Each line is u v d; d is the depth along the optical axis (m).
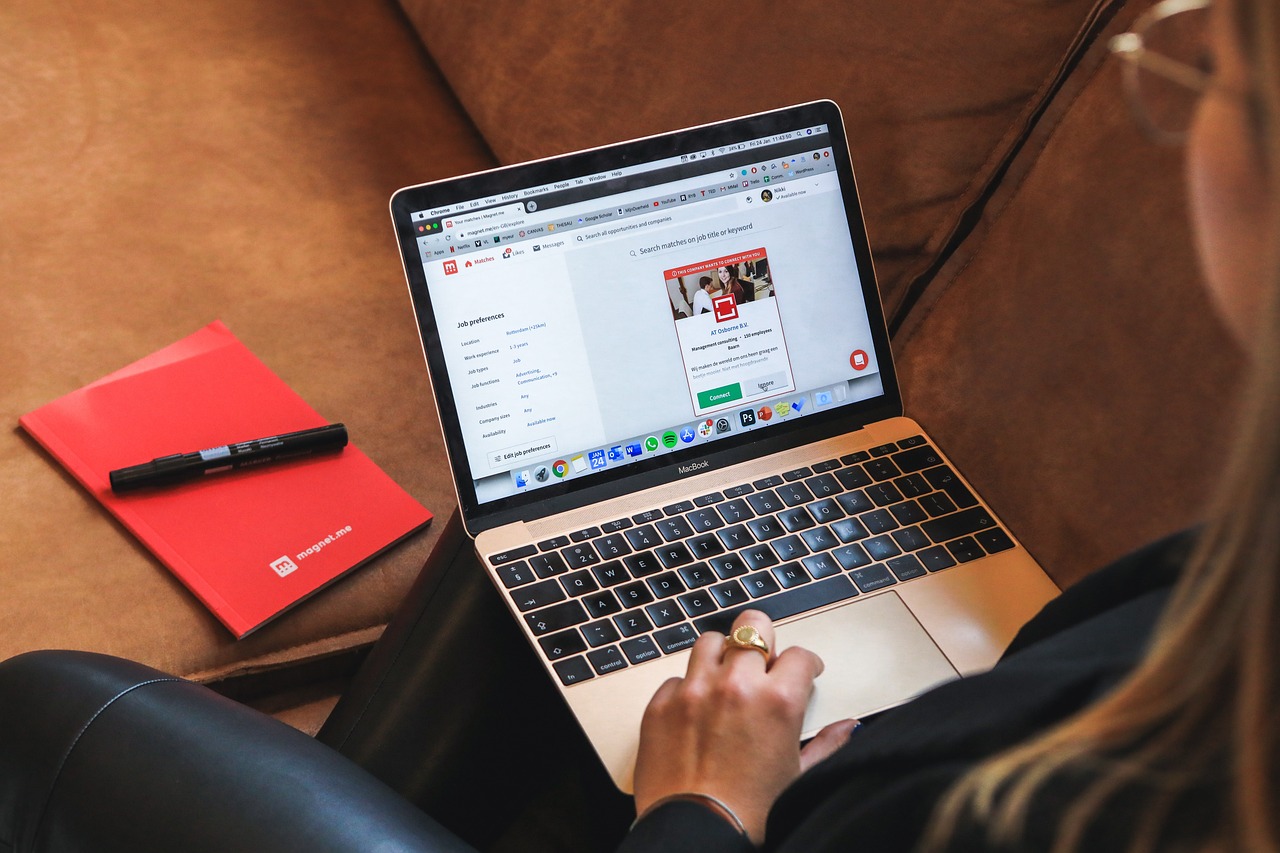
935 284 0.90
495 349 0.77
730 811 0.52
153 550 0.87
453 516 0.84
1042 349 0.79
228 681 0.85
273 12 1.44
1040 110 0.87
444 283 0.76
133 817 0.58
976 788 0.30
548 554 0.75
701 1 1.07
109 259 1.10
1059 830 0.28
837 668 0.70
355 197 1.23
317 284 1.13
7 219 1.12
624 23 1.13
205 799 0.58
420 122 1.34
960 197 0.91
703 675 0.60
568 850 0.79
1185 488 0.69
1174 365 0.71
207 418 0.97
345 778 0.62
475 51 1.29
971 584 0.76
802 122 0.83
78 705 0.63
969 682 0.38
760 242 0.82
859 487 0.81
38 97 1.25
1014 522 0.80
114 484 0.88
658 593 0.73
